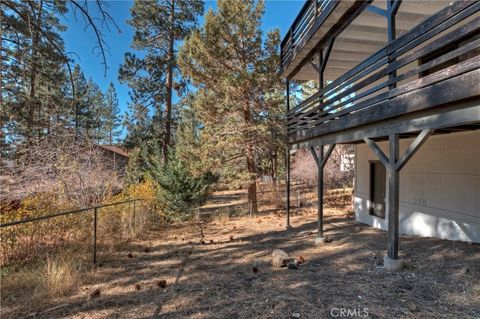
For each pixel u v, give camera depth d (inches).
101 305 139.5
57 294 152.6
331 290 147.6
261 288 154.3
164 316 127.1
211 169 443.2
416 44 146.8
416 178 260.7
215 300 141.6
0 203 239.1
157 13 576.7
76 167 294.4
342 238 262.4
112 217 282.8
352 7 214.5
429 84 134.0
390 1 169.9
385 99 165.9
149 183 411.2
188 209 399.9
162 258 221.3
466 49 115.1
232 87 406.6
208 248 250.2
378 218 310.8
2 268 184.4
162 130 659.4
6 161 283.3
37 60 282.2
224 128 436.1
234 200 673.6
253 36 415.5
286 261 190.9
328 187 631.8
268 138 440.8
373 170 327.3
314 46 281.9
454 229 223.8
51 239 218.5
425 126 142.8
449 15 126.3
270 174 677.3
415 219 261.4
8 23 224.5
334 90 236.7
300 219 390.3
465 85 115.0
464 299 130.4
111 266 201.0
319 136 262.1
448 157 228.5
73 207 250.2
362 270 174.6
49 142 308.2
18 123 374.0
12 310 135.1
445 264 172.7
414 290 142.0
